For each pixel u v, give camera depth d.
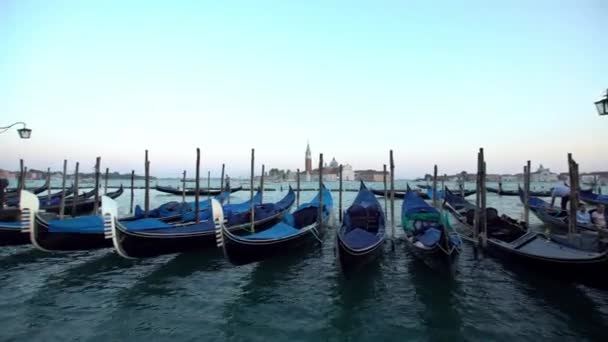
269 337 6.37
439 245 8.65
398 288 8.67
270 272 10.05
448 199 20.28
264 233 10.49
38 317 7.14
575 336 6.30
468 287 8.67
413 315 7.20
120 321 6.99
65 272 9.95
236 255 9.27
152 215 15.20
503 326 6.69
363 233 10.38
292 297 8.20
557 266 7.97
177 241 10.77
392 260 11.09
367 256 9.34
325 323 6.90
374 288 8.69
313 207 16.09
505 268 10.08
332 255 11.98
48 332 6.53
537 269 8.64
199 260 11.17
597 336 6.30
